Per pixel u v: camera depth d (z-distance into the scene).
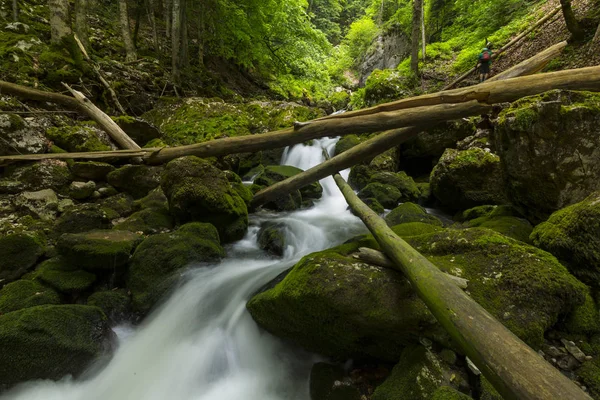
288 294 2.43
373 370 2.50
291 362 2.92
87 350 2.62
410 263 2.28
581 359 2.12
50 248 3.72
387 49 23.80
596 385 1.95
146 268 3.52
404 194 6.73
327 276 2.41
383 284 2.35
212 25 13.49
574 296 2.21
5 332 2.30
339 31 30.25
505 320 2.11
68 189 4.95
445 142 7.66
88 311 2.83
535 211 3.98
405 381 1.99
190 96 11.13
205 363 2.81
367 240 3.21
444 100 3.78
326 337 2.57
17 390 2.37
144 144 7.69
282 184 5.70
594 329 2.30
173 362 2.83
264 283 3.48
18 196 4.44
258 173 7.74
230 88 14.72
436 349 2.11
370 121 4.21
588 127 3.35
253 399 2.58
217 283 3.54
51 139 5.74
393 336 2.28
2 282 3.19
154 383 2.69
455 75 11.83
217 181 4.68
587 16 7.71
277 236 4.60
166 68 11.73
